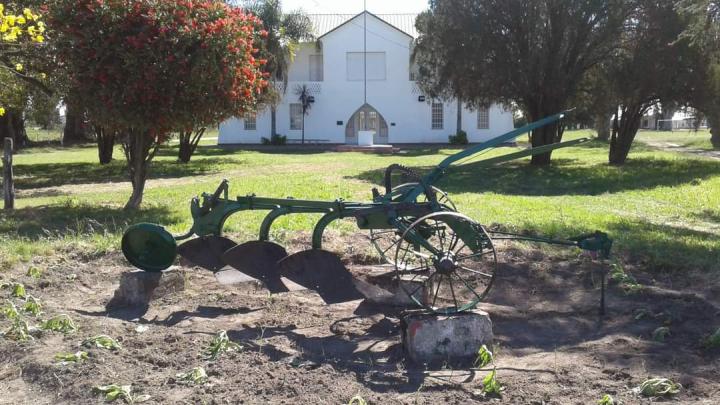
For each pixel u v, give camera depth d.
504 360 5.47
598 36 27.52
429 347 5.38
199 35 12.91
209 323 6.45
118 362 5.22
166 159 35.06
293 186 19.67
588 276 7.81
